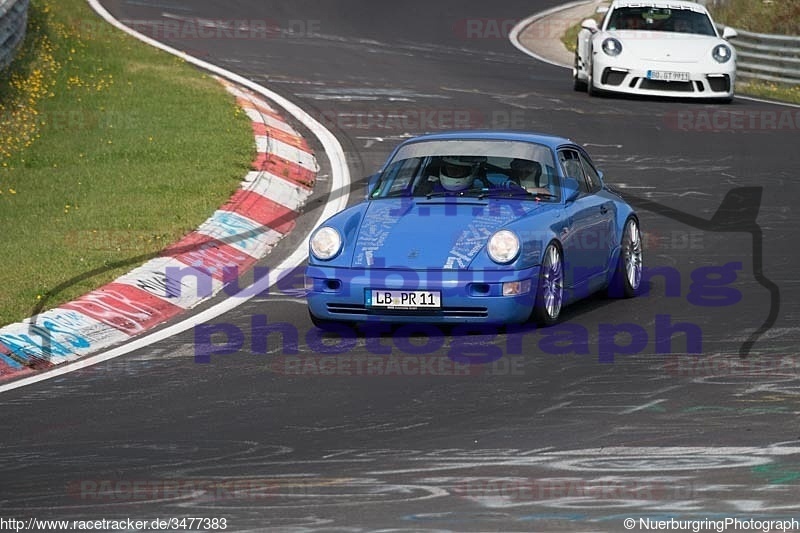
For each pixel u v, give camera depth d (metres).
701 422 25.42
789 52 90.31
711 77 75.06
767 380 28.47
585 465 22.95
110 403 28.86
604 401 27.19
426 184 36.47
